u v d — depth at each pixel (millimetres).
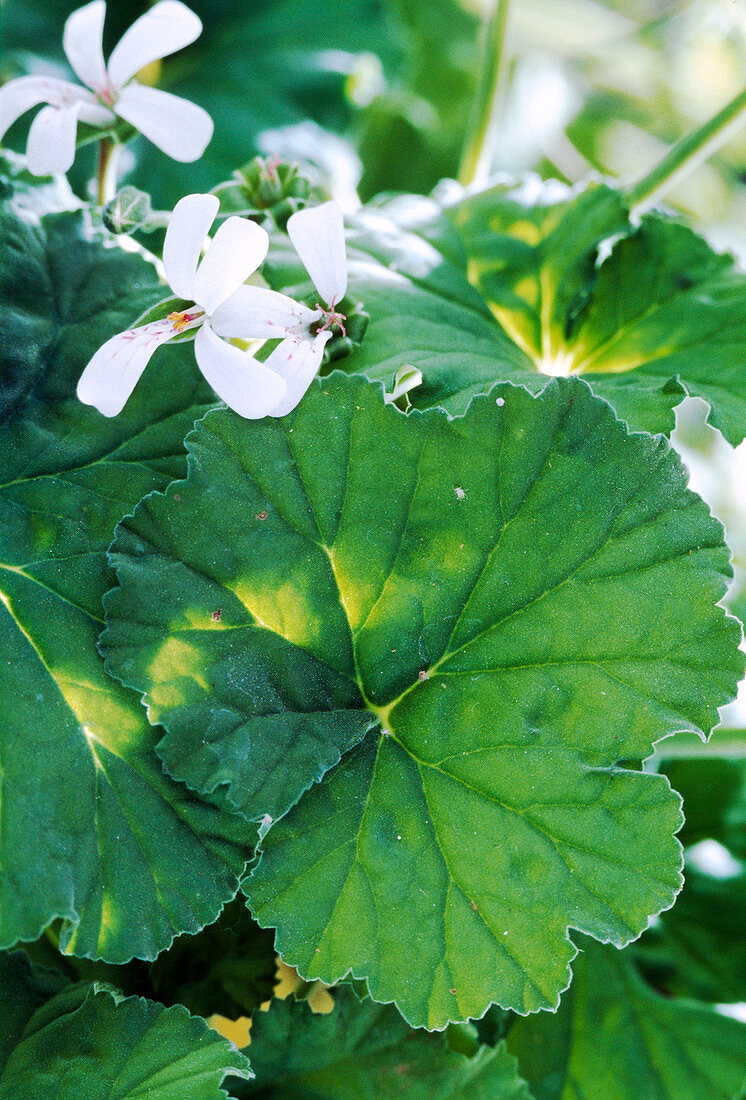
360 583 409
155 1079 406
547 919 406
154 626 399
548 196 483
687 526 408
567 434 406
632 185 498
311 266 401
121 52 423
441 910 407
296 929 402
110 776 399
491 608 411
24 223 425
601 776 407
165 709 397
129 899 396
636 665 408
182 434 419
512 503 407
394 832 407
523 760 409
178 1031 405
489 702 411
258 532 404
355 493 405
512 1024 474
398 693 414
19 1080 402
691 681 408
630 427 423
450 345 435
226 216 439
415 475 406
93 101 428
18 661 401
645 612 408
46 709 400
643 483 407
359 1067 435
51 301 424
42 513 412
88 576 409
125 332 397
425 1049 434
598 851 406
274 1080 438
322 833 405
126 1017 405
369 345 428
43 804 395
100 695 402
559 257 473
